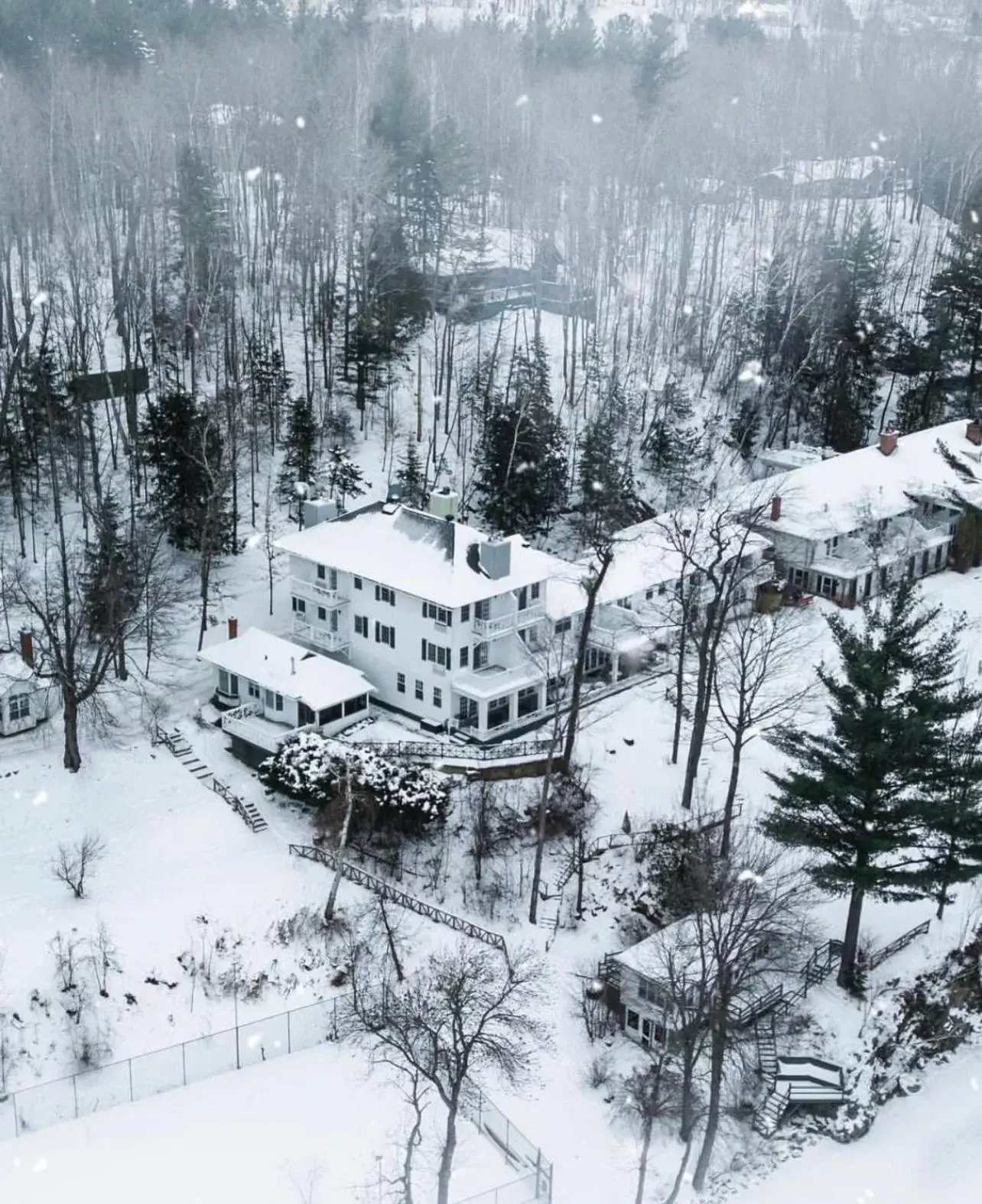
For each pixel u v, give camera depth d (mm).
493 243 134000
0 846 67500
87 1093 56438
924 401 118375
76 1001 59312
